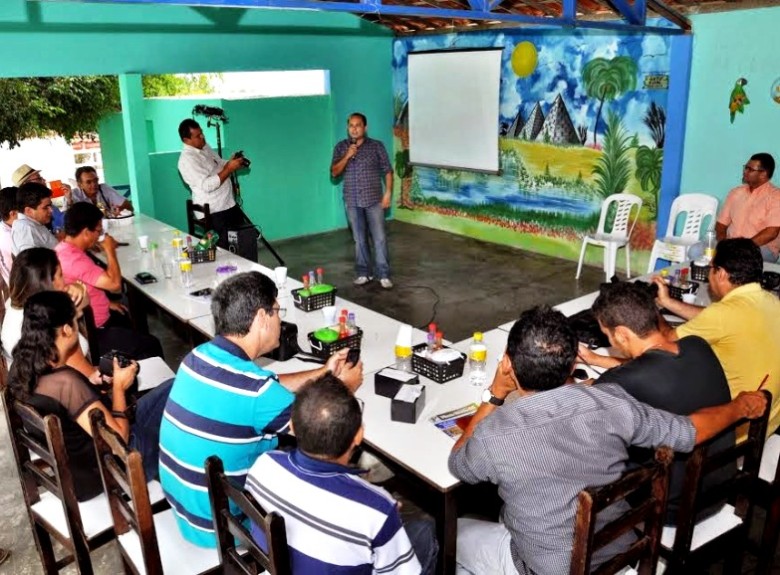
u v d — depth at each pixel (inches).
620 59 223.3
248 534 63.2
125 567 81.7
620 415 63.6
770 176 176.4
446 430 85.2
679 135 210.8
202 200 215.6
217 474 65.4
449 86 280.1
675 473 74.0
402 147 312.7
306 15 270.2
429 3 249.6
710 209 202.8
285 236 298.2
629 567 72.8
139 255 173.0
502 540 75.3
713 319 89.4
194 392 71.5
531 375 67.2
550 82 246.1
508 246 278.1
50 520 84.8
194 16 243.6
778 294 130.0
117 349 130.9
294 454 59.7
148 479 91.6
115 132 313.7
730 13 193.6
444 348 104.0
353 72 293.6
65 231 133.1
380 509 57.1
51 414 77.1
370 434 84.4
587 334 110.0
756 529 104.6
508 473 63.3
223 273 151.6
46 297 81.1
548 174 255.6
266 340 77.1
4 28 207.9
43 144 331.9
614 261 217.3
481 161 277.7
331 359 92.4
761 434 76.4
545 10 221.9
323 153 299.6
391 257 264.7
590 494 58.2
